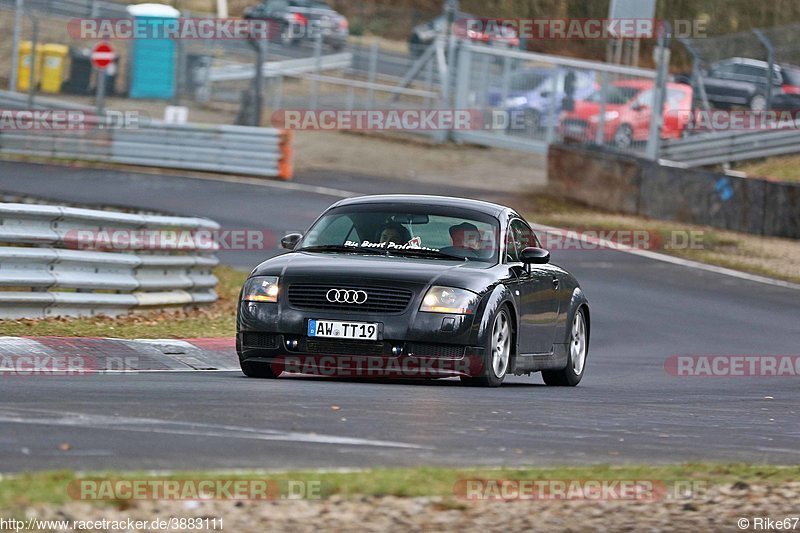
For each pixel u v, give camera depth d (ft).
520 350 128.67
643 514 69.15
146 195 329.31
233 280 220.43
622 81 411.13
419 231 128.77
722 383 151.02
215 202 327.26
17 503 61.62
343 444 82.28
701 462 84.23
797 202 320.91
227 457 75.46
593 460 83.10
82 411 89.45
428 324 116.47
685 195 337.72
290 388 111.24
